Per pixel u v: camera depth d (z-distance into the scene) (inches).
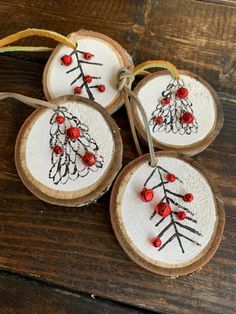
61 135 7.4
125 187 7.2
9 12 8.7
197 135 7.6
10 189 7.6
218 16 8.6
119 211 7.1
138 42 8.5
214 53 8.4
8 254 7.4
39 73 8.2
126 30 8.6
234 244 7.4
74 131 7.3
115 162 7.2
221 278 7.2
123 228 7.1
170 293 7.2
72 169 7.3
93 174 7.2
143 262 7.0
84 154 7.3
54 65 7.8
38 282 7.3
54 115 7.5
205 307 7.1
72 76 7.8
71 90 7.7
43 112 7.5
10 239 7.4
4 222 7.5
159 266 7.0
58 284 7.3
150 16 8.6
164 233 7.0
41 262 7.3
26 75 8.3
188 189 7.2
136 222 7.1
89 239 7.4
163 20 8.6
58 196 7.2
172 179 7.2
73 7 8.7
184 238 7.1
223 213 7.1
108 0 8.7
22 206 7.5
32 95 8.1
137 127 7.5
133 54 8.4
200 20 8.6
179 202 7.2
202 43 8.5
